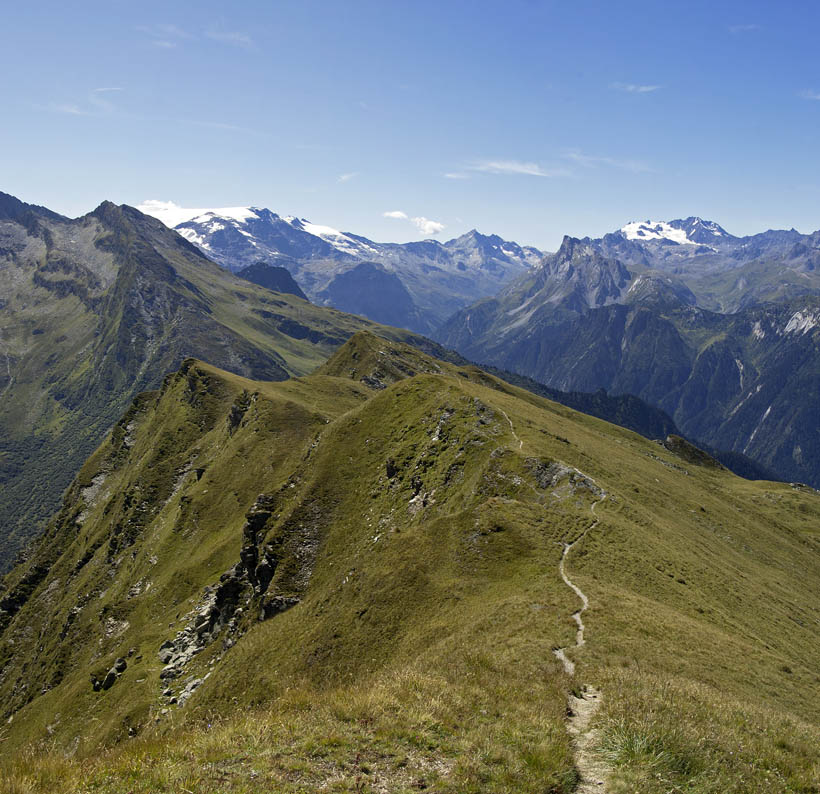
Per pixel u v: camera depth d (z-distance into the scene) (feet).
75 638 400.47
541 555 175.94
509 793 51.67
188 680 246.47
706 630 130.62
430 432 331.77
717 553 264.72
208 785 51.03
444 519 208.95
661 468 454.81
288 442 447.01
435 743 60.03
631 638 112.27
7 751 300.81
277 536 291.99
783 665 118.42
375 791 51.37
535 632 116.78
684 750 59.21
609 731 64.03
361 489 325.01
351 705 67.62
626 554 183.93
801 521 508.12
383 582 187.52
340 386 599.98
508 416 332.39
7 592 630.74
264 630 221.25
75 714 285.64
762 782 56.80
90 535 604.90
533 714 68.69
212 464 485.15
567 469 245.65
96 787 51.39
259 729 61.67
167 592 350.64
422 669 99.55
